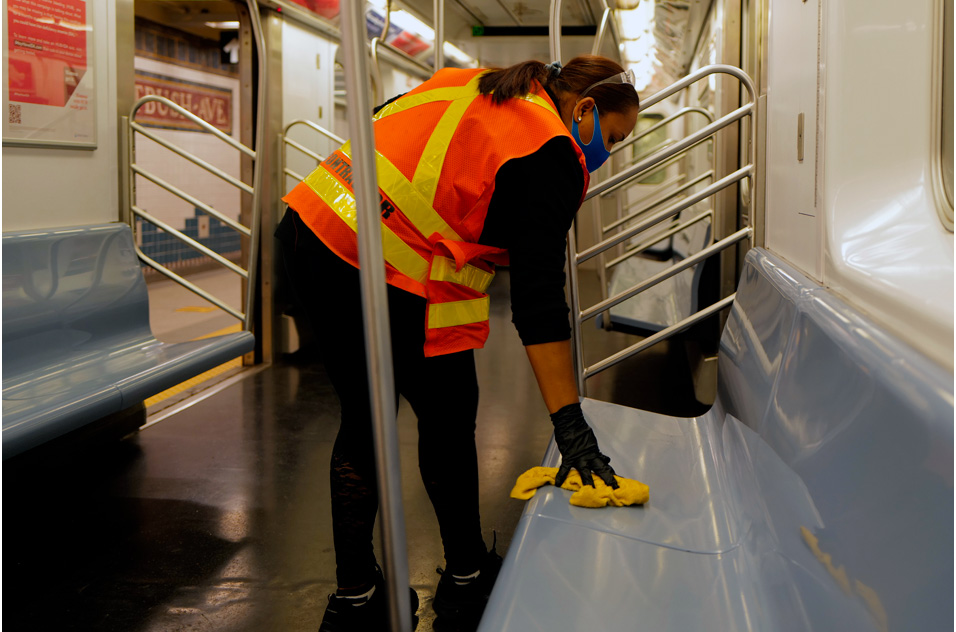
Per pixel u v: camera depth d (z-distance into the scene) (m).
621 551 1.19
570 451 1.40
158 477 2.78
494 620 0.99
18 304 2.57
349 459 1.61
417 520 2.42
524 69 1.47
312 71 5.48
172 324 6.02
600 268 3.74
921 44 1.33
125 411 3.22
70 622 1.82
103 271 3.04
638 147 10.15
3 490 2.55
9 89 2.83
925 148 1.33
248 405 3.77
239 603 1.91
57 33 3.06
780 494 1.11
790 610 0.92
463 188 1.44
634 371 4.50
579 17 7.28
